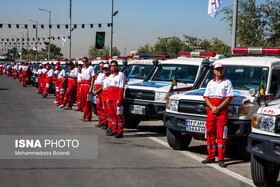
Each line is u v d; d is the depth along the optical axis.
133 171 5.62
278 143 4.73
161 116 8.57
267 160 4.90
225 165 6.20
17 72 37.56
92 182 4.98
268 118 4.93
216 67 6.20
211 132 6.34
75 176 5.22
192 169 5.95
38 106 14.03
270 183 5.25
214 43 24.45
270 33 20.81
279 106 5.08
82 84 10.61
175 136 7.14
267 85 7.04
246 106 6.32
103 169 5.64
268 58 7.81
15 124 9.53
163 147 7.55
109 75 9.12
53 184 4.83
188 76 9.73
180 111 6.86
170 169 5.86
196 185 5.11
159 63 10.48
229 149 7.89
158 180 5.23
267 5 20.45
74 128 9.30
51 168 5.58
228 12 21.41
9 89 22.28
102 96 9.09
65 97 13.38
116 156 6.53
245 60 7.66
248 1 20.78
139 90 8.88
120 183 4.99
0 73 49.81
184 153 7.12
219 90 6.19
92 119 11.07
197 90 7.41
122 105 8.38
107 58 15.45
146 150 7.16
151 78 10.22
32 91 21.62
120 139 8.20
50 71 17.64
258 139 4.96
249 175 5.77
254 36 20.86
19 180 4.94
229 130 6.33
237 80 7.41
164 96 8.57
